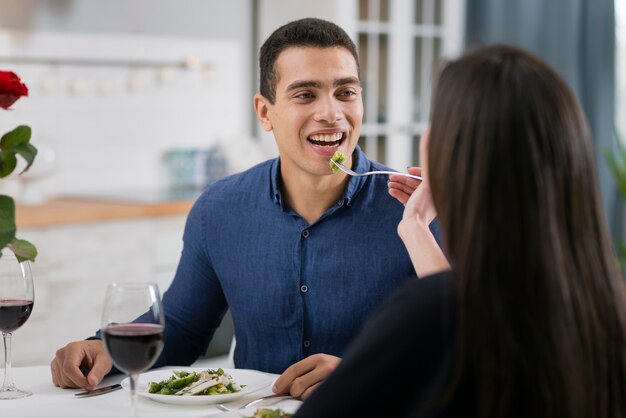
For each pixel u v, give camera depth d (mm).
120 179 4887
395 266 2066
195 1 5129
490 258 1065
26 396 1748
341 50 2000
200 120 5207
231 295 2154
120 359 1423
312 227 2084
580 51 5566
